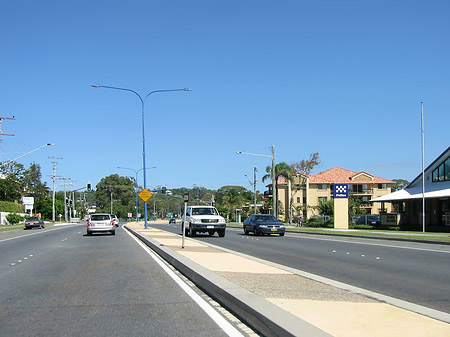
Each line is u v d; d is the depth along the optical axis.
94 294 9.61
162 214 152.88
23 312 7.98
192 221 30.47
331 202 67.56
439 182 43.16
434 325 6.43
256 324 6.81
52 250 20.61
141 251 19.77
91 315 7.74
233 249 20.80
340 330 6.07
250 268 12.46
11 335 6.57
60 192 148.75
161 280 11.48
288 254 18.56
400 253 19.03
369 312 7.17
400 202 47.69
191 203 129.88
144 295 9.48
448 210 40.59
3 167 83.94
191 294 9.60
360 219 53.72
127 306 8.42
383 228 42.97
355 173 83.56
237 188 130.38
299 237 31.42
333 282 10.36
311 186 79.81
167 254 16.09
